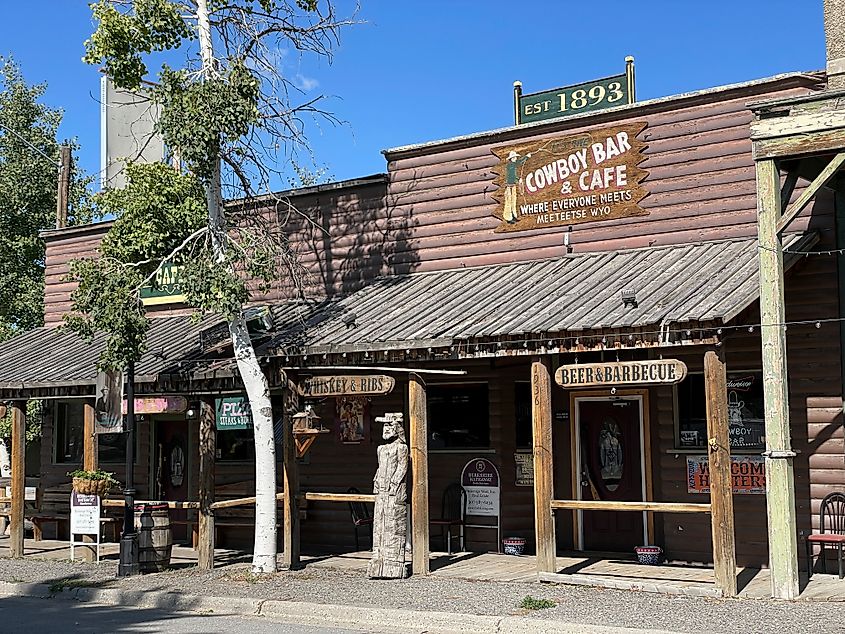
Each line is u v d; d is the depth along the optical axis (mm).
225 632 10234
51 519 19047
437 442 16297
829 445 12664
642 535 14578
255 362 13836
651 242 14461
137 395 15977
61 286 21359
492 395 15805
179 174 16578
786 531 10727
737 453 13344
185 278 13258
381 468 13234
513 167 15836
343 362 13984
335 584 12688
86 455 16359
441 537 16031
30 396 16844
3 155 31297
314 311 16281
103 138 20500
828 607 10188
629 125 14758
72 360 17562
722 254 13250
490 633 10078
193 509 18406
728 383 13461
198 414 16859
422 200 16797
